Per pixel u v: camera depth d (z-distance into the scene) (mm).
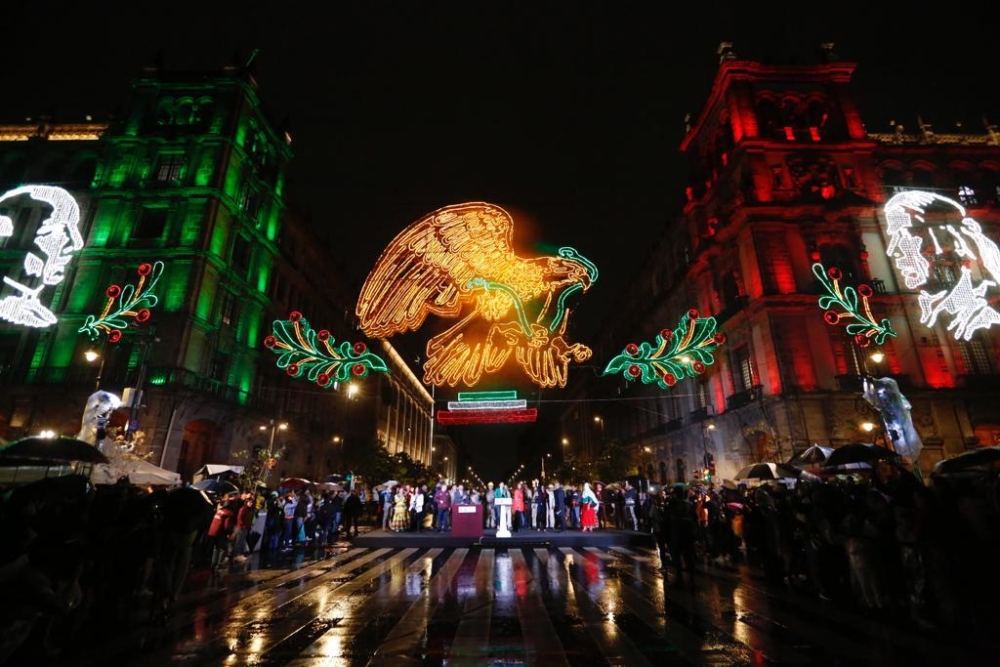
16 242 32094
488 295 15969
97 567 7172
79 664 5598
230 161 33125
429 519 24078
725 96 33812
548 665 5539
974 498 6645
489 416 17281
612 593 9312
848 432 25172
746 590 9562
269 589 9859
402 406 72812
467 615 7723
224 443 30766
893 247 28547
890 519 7430
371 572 11820
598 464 41031
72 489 6055
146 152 32812
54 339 28375
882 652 5840
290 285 40906
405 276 15398
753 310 28406
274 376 37375
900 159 31812
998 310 28312
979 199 31453
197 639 6543
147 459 25344
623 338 55250
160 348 27828
